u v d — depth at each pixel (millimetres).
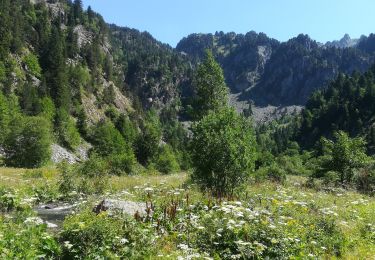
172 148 129125
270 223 11516
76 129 110750
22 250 9086
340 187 28922
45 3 188375
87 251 9414
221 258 10062
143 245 10273
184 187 22672
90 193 22234
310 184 30281
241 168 19672
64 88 123938
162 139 167625
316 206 17328
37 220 11812
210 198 15078
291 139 150000
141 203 14422
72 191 21328
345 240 11938
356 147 32781
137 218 11867
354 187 29578
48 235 10031
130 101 180000
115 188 24234
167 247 10477
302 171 55156
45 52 139125
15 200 16062
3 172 32906
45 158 60781
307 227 12602
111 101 157500
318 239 11844
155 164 73625
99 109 146250
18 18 140000
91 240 9688
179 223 11945
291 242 10922
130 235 10438
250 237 10609
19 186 21500
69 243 9734
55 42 140250
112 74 182750
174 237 11078
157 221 11914
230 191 19172
